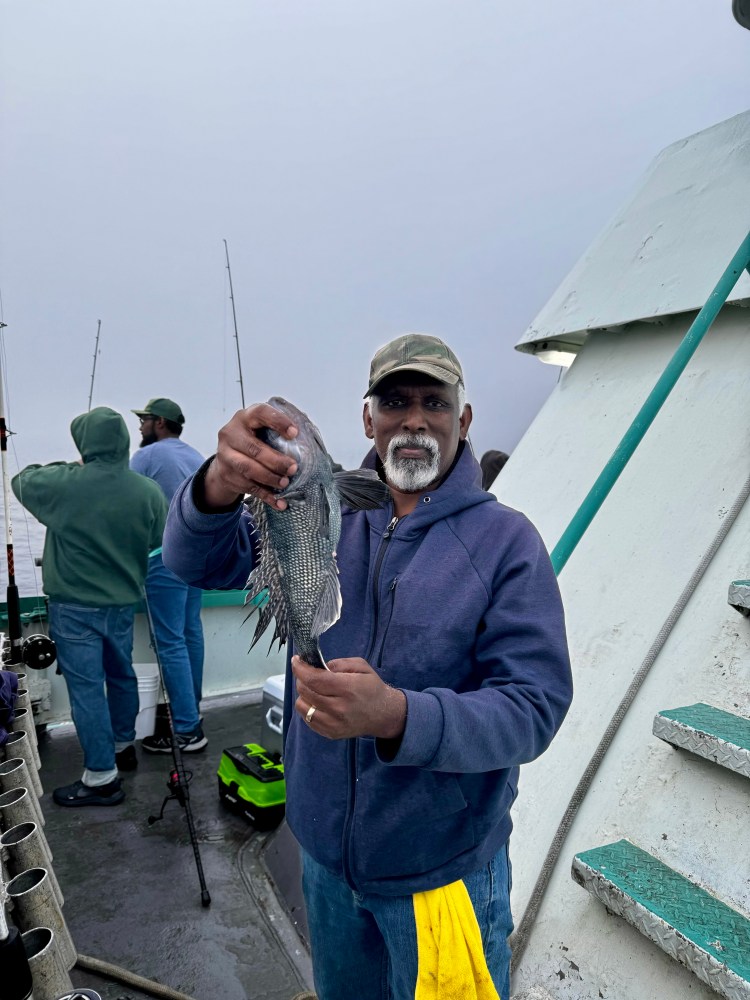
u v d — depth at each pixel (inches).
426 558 56.8
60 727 191.3
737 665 77.7
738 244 111.1
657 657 86.7
